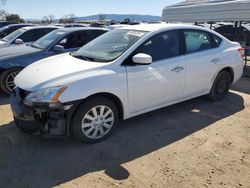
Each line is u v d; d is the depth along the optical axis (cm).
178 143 398
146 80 421
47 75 375
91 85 368
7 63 597
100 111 388
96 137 394
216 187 304
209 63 517
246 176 324
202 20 998
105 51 435
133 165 343
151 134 425
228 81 582
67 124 361
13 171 327
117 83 390
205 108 537
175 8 1163
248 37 1151
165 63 445
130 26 494
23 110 362
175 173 327
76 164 343
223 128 450
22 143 391
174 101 482
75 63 409
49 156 360
